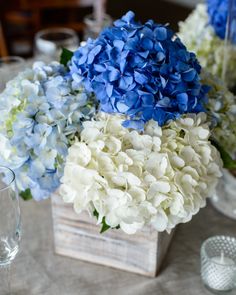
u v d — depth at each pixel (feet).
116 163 2.16
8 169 2.23
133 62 2.17
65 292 2.52
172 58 2.24
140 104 2.16
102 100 2.20
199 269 2.65
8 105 2.30
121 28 2.26
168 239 2.71
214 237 2.63
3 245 2.31
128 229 2.22
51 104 2.24
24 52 6.31
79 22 6.89
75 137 2.23
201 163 2.27
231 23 3.57
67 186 2.22
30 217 2.97
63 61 2.57
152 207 2.15
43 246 2.78
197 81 2.30
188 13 7.50
